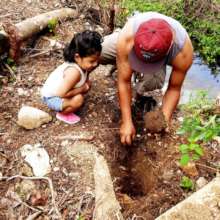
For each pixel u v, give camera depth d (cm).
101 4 214
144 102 156
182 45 120
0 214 119
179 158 133
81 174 127
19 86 162
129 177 133
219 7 238
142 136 142
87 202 120
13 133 140
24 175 128
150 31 114
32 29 183
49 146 136
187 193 124
